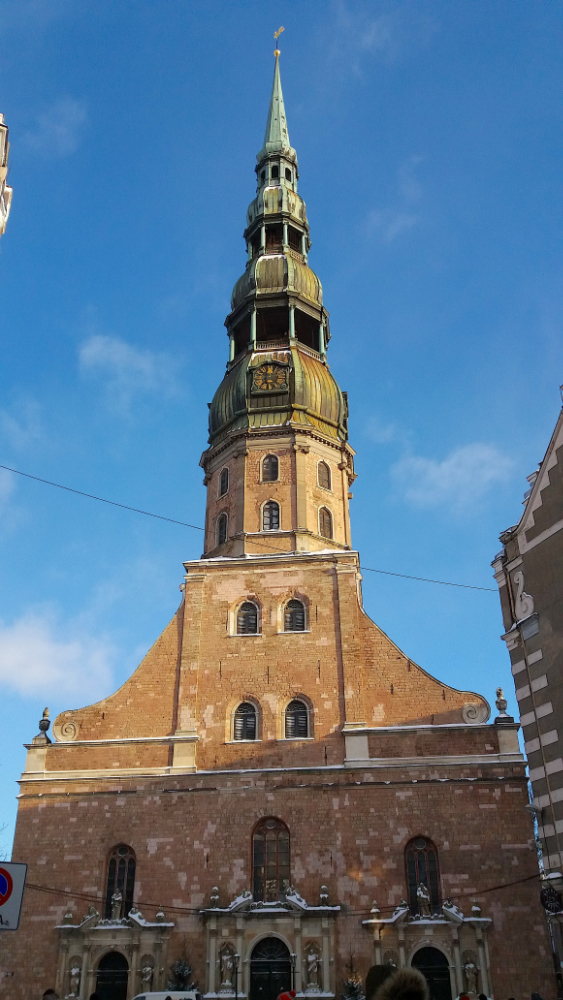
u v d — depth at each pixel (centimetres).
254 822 4109
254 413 5484
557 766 2853
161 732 4456
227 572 4881
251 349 5778
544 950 3688
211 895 3944
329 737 4312
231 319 6112
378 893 3875
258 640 4641
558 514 3062
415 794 4084
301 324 6119
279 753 4294
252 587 4816
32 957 3906
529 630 3088
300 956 3781
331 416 5612
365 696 4416
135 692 4591
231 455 5422
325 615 4666
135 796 4244
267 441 5353
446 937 3762
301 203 6594
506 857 3897
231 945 3834
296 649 4584
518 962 3675
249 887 3969
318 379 5644
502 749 4147
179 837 4116
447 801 4050
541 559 3108
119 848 4162
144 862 4069
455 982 3669
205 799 4194
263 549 5000
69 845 4156
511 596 3228
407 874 3941
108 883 4088
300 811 4106
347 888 3903
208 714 4459
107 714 4538
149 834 4141
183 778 4256
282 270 6034
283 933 3847
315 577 4784
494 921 3772
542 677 2992
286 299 5931
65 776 4325
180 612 4822
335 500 5356
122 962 3894
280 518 5119
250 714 4472
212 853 4056
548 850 2828
